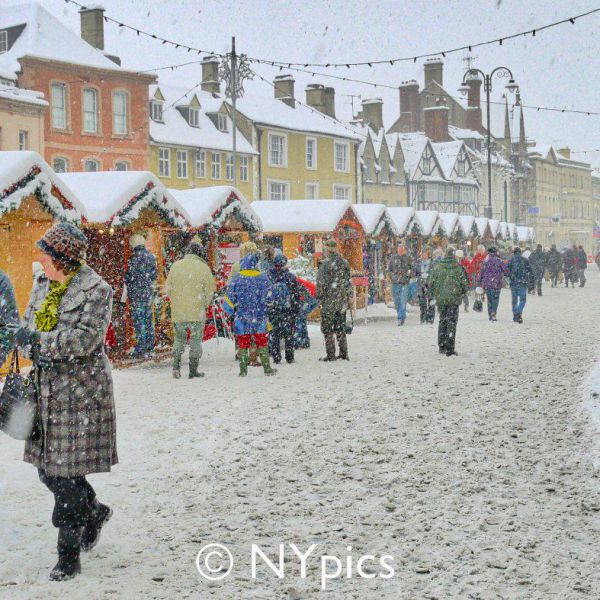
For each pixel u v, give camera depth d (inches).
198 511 239.0
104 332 191.5
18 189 450.6
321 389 442.9
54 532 217.9
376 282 1069.8
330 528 224.8
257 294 494.6
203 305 491.8
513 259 848.9
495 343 660.1
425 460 293.7
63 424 187.5
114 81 1667.1
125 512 237.1
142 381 487.8
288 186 2143.2
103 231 566.9
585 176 4734.3
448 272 575.8
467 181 2967.5
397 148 2694.4
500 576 189.9
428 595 180.2
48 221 529.7
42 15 1611.7
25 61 1519.4
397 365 536.1
